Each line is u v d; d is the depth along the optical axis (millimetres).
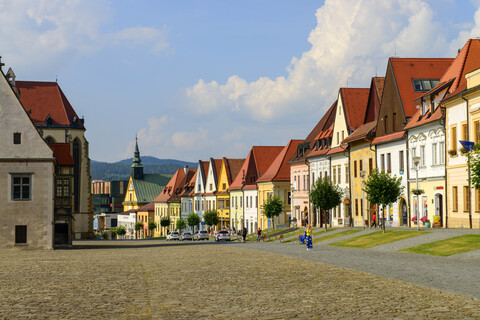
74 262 36094
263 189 112188
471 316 13781
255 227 116500
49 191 61156
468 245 35688
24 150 61094
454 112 52688
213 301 17281
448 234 43000
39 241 60812
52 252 54344
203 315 14805
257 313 14984
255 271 27125
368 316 14141
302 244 56938
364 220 67438
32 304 16953
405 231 50500
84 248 66875
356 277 23297
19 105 61469
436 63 67938
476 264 27625
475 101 48719
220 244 69125
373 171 55875
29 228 60812
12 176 60938
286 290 19594
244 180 124250
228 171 135625
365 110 81062
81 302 17297
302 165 97125
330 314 14586
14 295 19047
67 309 15969
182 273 26703
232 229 126062
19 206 60781
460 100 51188
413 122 61594
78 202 121562
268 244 62469
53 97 126250
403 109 64250
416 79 66250
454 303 15805
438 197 56562
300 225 97500
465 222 50812
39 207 60938
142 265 32500
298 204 98562
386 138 67062
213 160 143375
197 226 148000
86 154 123250
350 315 14359
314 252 42219
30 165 61062
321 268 27984
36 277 25328
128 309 15898
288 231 85438
